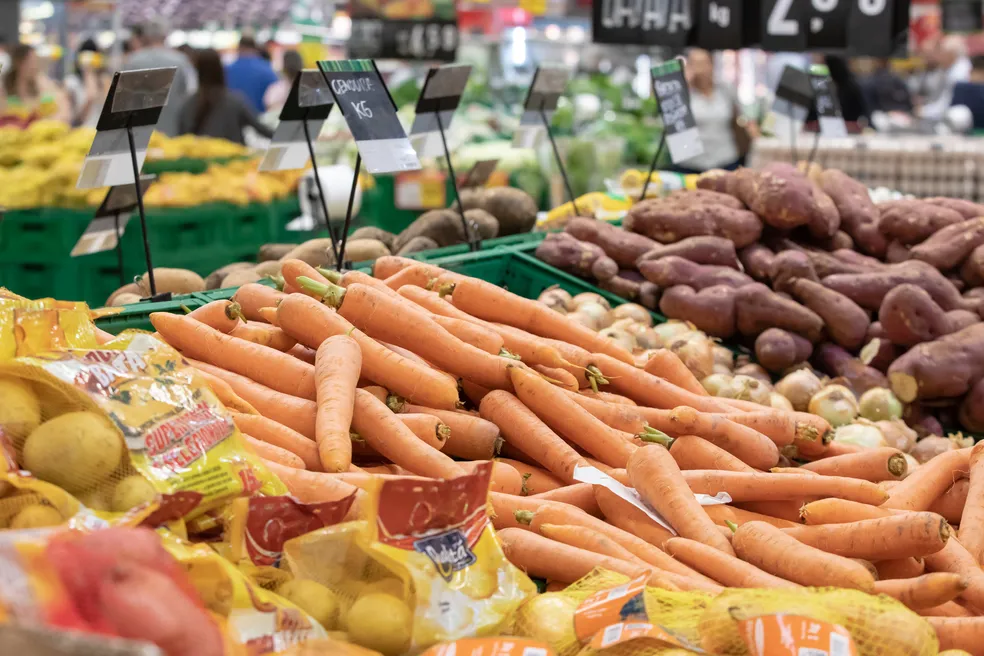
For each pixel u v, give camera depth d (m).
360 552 1.65
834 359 3.57
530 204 4.68
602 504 2.31
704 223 3.93
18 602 1.08
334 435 2.12
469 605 1.62
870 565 2.10
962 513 2.42
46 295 5.91
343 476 1.99
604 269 3.86
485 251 3.90
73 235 5.82
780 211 3.85
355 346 2.38
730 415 2.68
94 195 5.85
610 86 9.34
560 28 16.12
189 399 1.76
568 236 4.01
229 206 6.39
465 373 2.57
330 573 1.64
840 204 4.12
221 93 8.10
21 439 1.61
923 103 13.78
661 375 2.88
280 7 14.01
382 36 8.63
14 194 5.83
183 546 1.50
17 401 1.62
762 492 2.35
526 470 2.48
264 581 1.63
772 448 2.57
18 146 6.25
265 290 2.79
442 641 1.57
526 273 3.93
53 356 1.67
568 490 2.36
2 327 1.75
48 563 1.14
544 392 2.50
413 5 8.56
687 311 3.66
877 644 1.58
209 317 2.61
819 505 2.24
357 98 3.33
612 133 8.30
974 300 3.62
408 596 1.60
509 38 12.81
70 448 1.57
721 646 1.57
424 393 2.44
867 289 3.61
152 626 1.14
